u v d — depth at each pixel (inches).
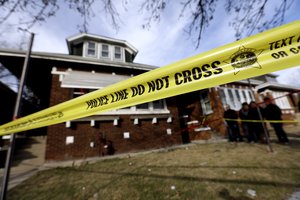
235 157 148.3
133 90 49.8
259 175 100.3
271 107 205.0
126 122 249.6
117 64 271.9
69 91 230.7
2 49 202.2
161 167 141.4
